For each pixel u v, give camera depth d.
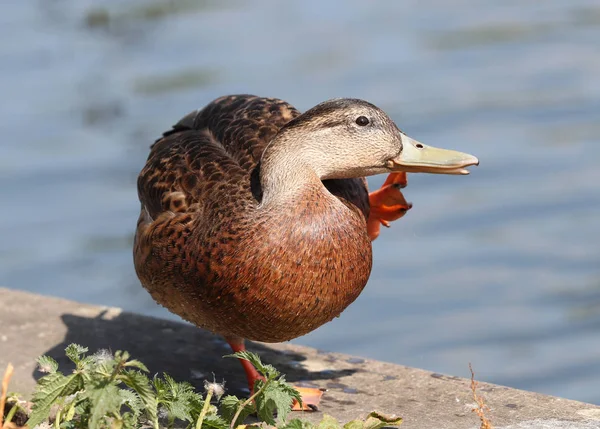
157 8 25.31
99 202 16.20
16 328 8.07
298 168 6.37
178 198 6.73
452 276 13.95
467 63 22.03
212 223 6.39
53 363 5.50
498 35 23.91
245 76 21.36
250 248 6.18
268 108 7.28
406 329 12.81
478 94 20.14
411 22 25.27
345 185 6.92
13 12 25.19
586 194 15.93
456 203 15.80
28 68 21.61
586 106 19.25
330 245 6.21
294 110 7.31
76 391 5.40
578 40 23.22
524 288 13.62
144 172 7.24
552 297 13.39
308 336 12.67
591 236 14.76
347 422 6.38
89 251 14.80
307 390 6.84
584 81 20.61
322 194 6.33
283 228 6.18
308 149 6.46
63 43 23.11
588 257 14.23
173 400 5.57
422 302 13.34
